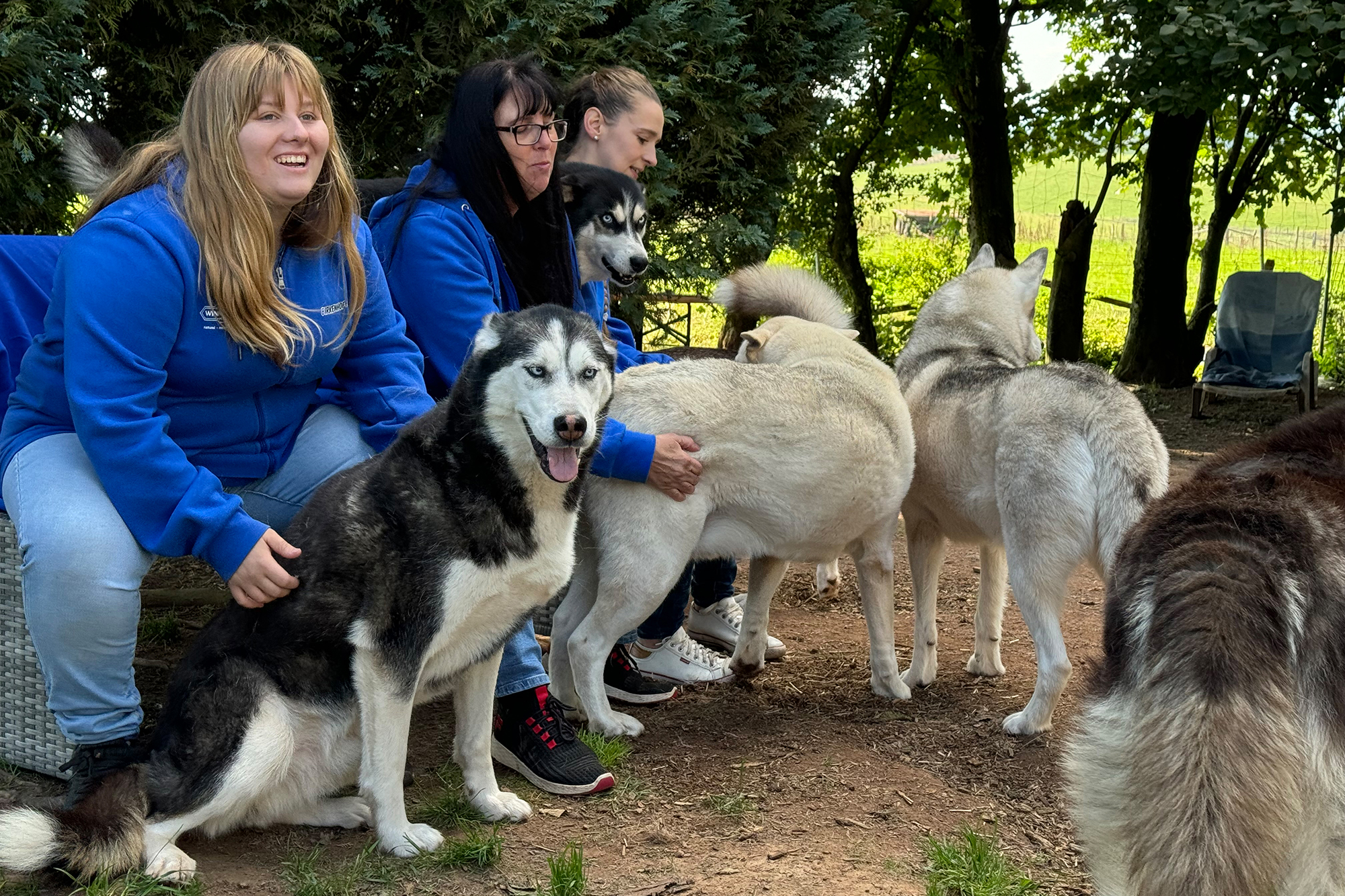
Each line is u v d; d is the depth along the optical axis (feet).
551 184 12.60
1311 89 34.27
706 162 22.41
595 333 9.68
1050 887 9.36
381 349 11.16
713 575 16.01
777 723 12.86
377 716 8.99
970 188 46.91
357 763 9.57
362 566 8.93
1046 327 49.03
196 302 9.37
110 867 8.25
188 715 8.68
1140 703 7.18
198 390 9.81
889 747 12.15
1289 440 9.14
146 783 8.62
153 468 9.01
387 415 11.07
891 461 12.84
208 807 8.59
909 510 14.10
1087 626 16.35
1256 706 6.73
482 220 12.03
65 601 8.89
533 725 10.91
